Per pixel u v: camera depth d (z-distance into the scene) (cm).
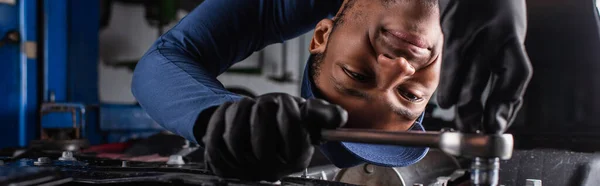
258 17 91
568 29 108
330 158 74
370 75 67
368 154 69
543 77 111
